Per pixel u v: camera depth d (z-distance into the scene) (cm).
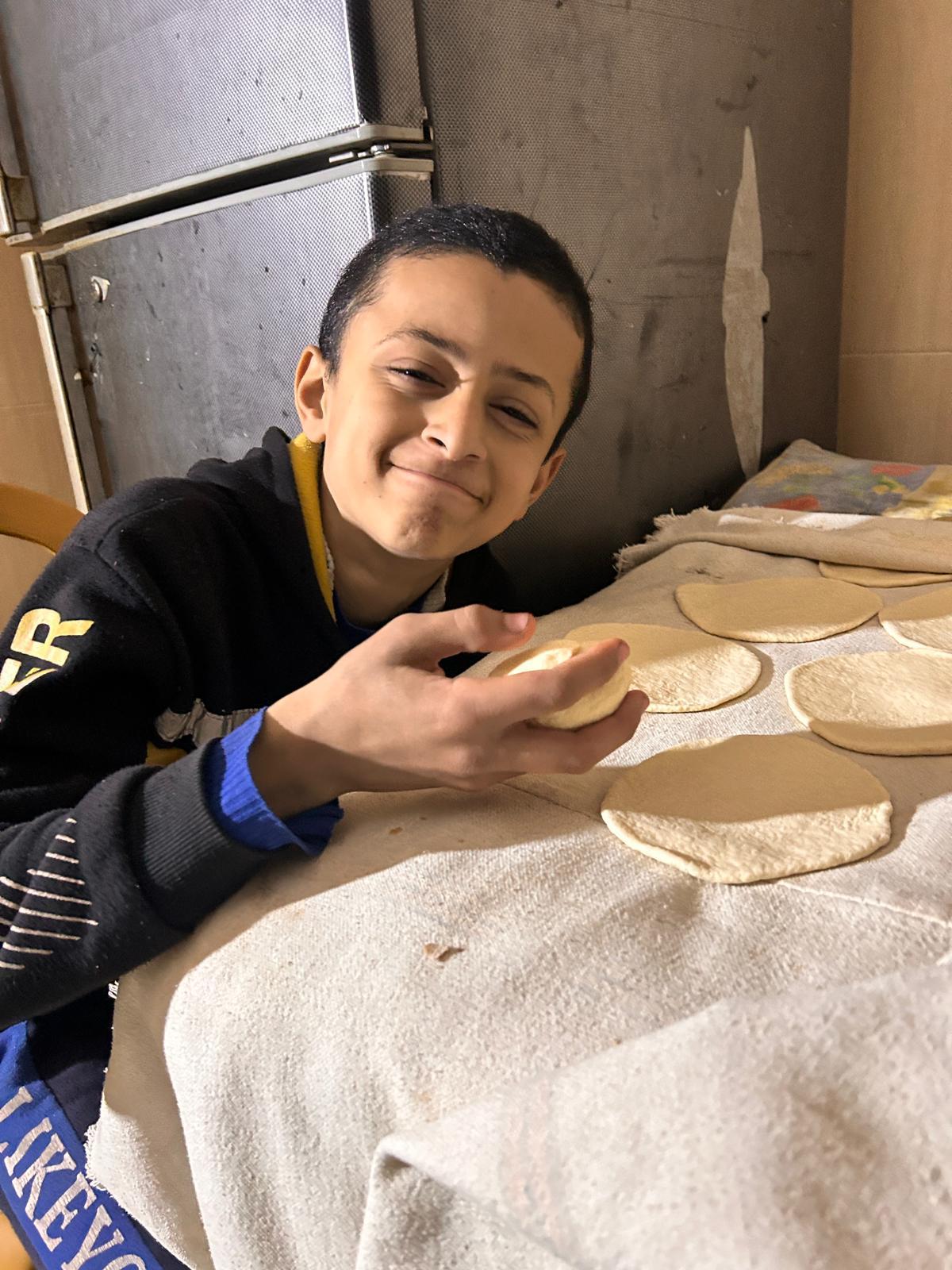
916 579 89
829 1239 22
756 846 48
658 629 80
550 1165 26
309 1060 39
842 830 49
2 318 178
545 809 53
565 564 109
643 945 41
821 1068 27
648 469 116
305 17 81
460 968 40
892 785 55
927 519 104
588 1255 24
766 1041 28
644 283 108
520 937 41
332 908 45
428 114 82
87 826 48
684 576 96
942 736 59
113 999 66
